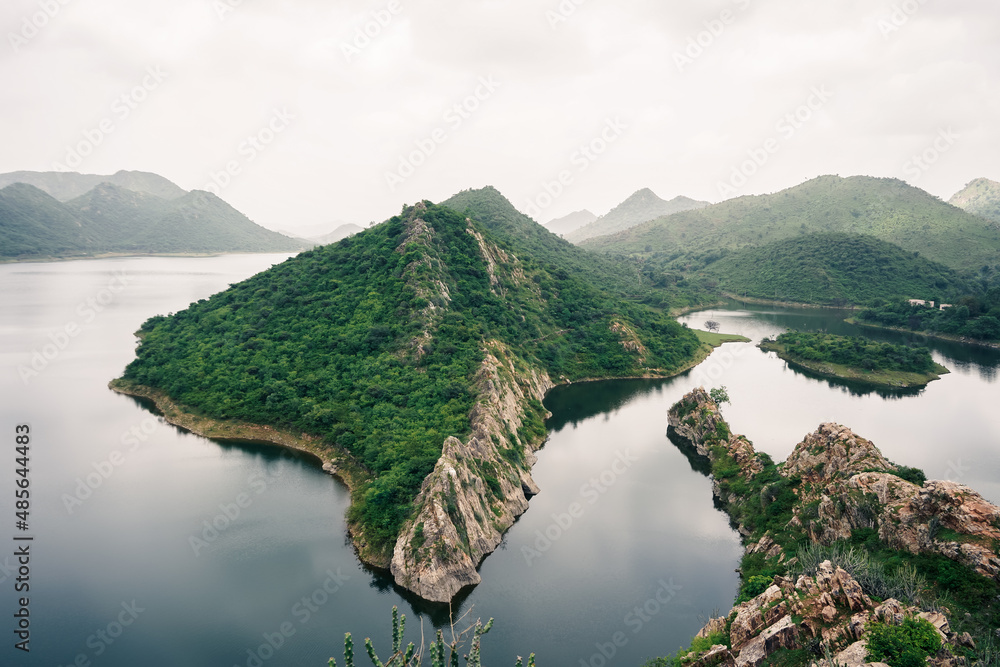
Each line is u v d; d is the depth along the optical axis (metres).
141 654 53.09
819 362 177.12
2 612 58.97
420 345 116.94
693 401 115.75
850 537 57.97
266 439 103.62
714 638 49.12
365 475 86.12
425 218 163.88
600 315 185.25
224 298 159.75
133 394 131.12
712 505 85.75
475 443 85.44
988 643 38.41
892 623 39.06
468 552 68.00
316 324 132.75
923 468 99.94
